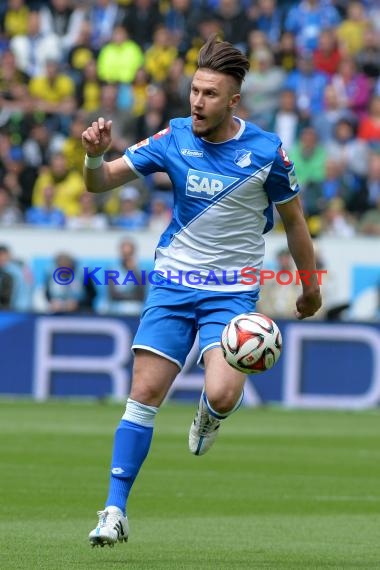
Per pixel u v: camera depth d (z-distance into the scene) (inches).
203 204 872.9
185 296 878.4
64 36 3129.9
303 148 2691.9
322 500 1193.4
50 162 2773.1
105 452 1556.3
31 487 1237.7
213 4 3196.4
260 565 828.6
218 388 838.5
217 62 843.4
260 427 1940.2
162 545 916.6
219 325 868.0
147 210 2674.7
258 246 893.8
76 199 2682.1
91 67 2906.0
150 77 2947.8
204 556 865.5
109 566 811.4
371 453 1614.2
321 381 2297.0
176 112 2770.7
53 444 1631.4
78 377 2304.4
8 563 817.5
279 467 1453.0
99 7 3152.1
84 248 2454.5
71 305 2394.2
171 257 888.3
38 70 3073.3
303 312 928.9
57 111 2878.9
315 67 2984.7
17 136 2827.3
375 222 2642.7
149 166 885.2
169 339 871.7
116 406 2212.1
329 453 1606.8
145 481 1311.5
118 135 2728.8
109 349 2295.8
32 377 2310.5
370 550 906.1
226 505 1149.7
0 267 2415.1
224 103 850.1
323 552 893.2
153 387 864.3
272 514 1097.4
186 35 3014.3
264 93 2878.9
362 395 2292.1
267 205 890.1
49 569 795.4
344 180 2691.9
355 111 2950.3
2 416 1995.6
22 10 3139.8
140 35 3016.7
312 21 3129.9
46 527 993.5
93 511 1088.2
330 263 2484.0
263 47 2913.4
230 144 870.4
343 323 2292.1
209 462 1489.9
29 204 2714.1
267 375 2305.6
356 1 3189.0
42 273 2459.4
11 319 2304.4
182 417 2038.6
